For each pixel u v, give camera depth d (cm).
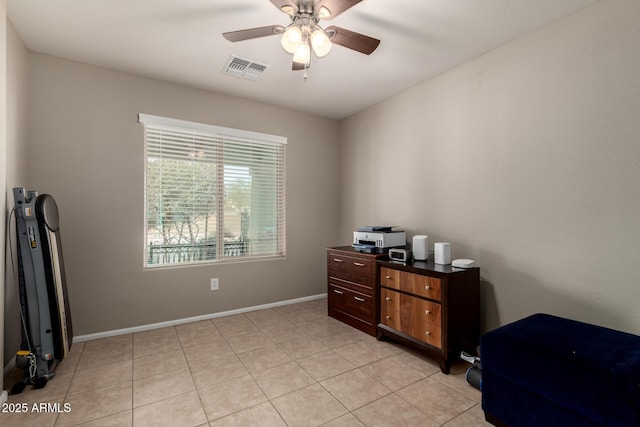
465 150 264
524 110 224
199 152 321
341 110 383
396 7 195
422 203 303
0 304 177
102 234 272
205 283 322
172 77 292
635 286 175
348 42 189
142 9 197
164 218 304
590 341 150
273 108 365
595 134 189
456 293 220
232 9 198
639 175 173
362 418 167
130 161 284
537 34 217
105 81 273
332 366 223
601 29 187
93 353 242
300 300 386
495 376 162
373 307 276
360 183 382
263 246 363
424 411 173
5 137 186
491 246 245
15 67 218
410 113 316
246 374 212
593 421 128
